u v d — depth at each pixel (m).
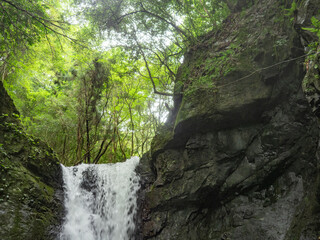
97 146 15.77
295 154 6.43
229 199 7.34
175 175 8.37
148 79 14.17
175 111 9.46
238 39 8.12
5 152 7.07
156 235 8.24
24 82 13.70
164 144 8.95
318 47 4.39
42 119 13.58
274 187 6.65
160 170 8.98
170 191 8.27
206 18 10.10
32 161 7.80
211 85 7.55
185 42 10.20
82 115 14.52
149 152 10.41
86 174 10.20
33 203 7.01
